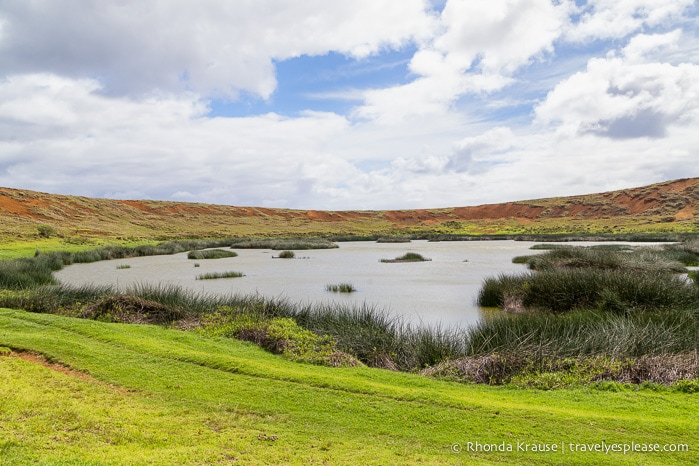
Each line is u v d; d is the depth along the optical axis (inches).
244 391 304.0
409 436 243.6
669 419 260.8
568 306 617.6
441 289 927.0
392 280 1071.0
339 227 5044.3
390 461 213.0
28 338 412.5
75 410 259.3
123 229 3319.4
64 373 337.1
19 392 281.6
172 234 3307.1
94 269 1336.1
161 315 559.5
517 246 2399.1
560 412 269.9
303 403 285.6
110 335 432.8
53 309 599.5
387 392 301.6
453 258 1664.6
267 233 4010.8
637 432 244.7
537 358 374.9
